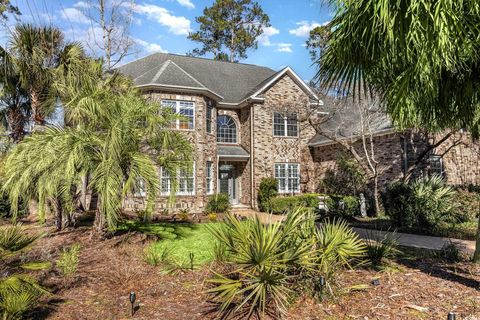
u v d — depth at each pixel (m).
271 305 4.67
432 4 3.57
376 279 5.62
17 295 4.10
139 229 11.33
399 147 16.91
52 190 8.48
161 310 4.89
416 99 5.17
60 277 6.39
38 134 9.51
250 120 21.52
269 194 20.22
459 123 6.65
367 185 18.39
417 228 11.88
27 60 12.36
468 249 8.34
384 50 4.18
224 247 5.80
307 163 22.73
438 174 17.58
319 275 5.11
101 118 8.80
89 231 10.76
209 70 24.56
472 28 3.89
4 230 5.27
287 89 22.30
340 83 5.14
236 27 42.62
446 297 4.88
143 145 9.57
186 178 10.57
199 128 18.73
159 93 17.89
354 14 4.15
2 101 13.34
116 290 5.76
